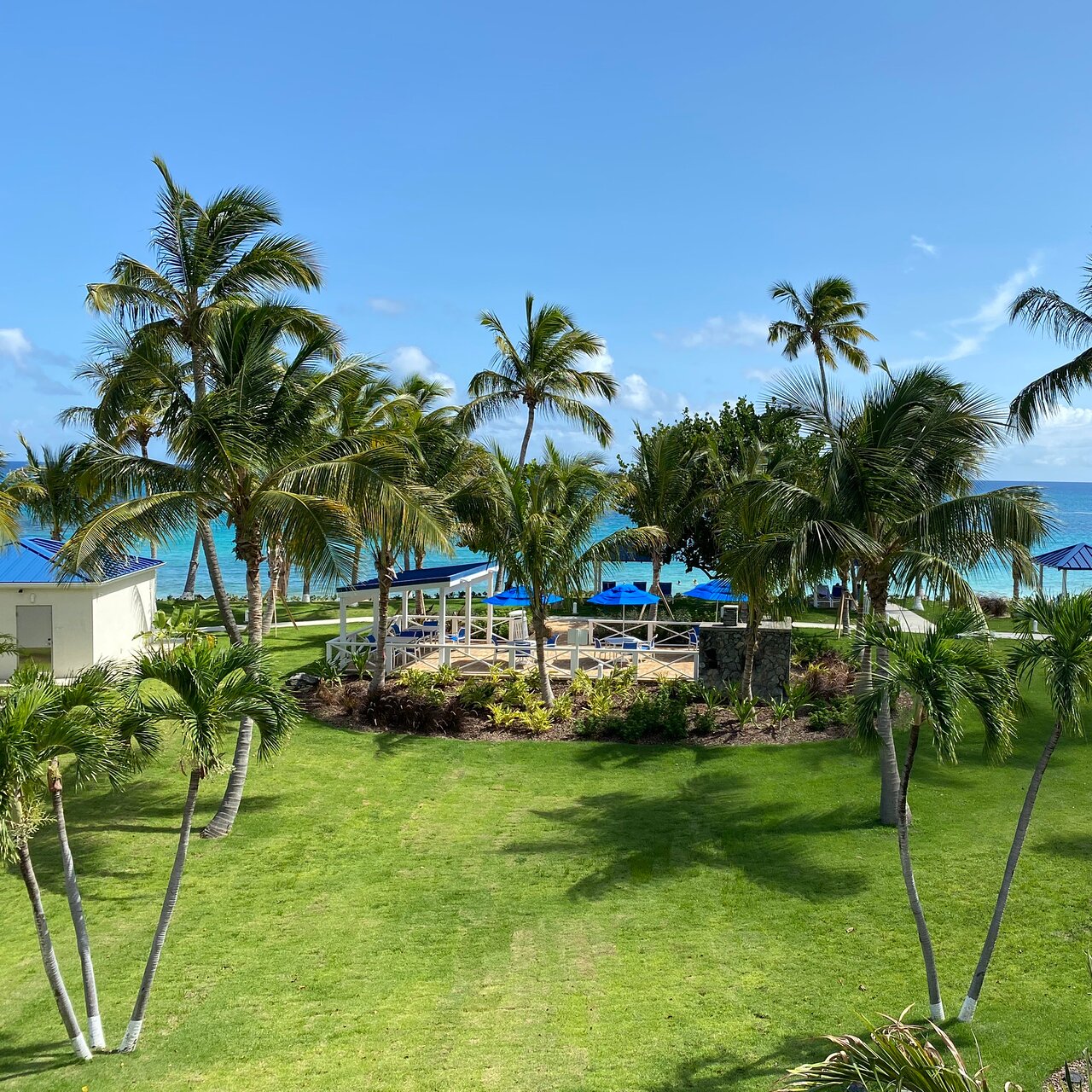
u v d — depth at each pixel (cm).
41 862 1431
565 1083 852
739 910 1223
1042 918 1138
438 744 2027
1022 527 1389
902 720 1892
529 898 1288
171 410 1694
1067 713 915
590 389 3519
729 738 1983
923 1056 650
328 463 1688
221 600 1777
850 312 3912
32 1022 1005
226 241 1827
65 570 1563
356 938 1180
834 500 1524
